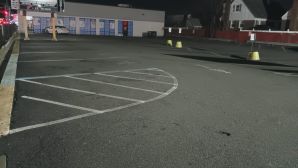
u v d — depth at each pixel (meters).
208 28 59.78
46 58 14.66
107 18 59.41
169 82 9.70
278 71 14.07
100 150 4.35
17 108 6.23
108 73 10.94
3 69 10.86
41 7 28.62
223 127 5.51
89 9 57.22
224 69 13.62
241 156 4.32
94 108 6.42
